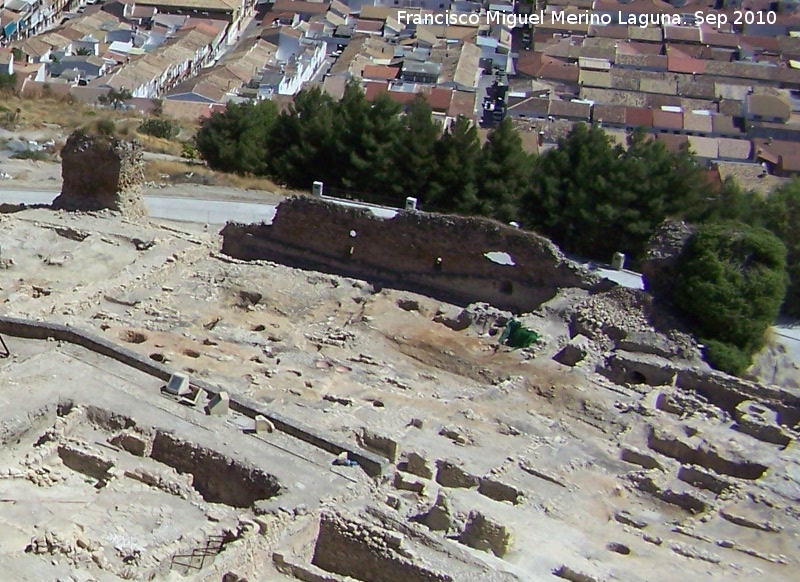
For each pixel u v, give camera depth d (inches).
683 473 1400.1
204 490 1248.8
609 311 1798.7
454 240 1956.2
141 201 2150.6
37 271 1812.3
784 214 2452.0
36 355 1424.7
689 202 2479.1
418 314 1883.6
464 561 1091.9
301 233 2073.1
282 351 1664.6
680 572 1161.4
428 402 1523.1
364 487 1222.3
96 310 1713.8
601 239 2479.1
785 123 5915.4
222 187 2699.3
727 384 1631.4
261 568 1068.5
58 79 5580.7
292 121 2915.8
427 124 2694.4
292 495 1177.4
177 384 1374.3
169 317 1728.6
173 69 6038.4
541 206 2551.7
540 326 1786.4
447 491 1256.2
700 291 1776.6
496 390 1583.4
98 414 1311.5
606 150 2583.7
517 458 1378.0
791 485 1376.7
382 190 2719.0
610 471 1391.5
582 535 1222.9
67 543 1026.7
